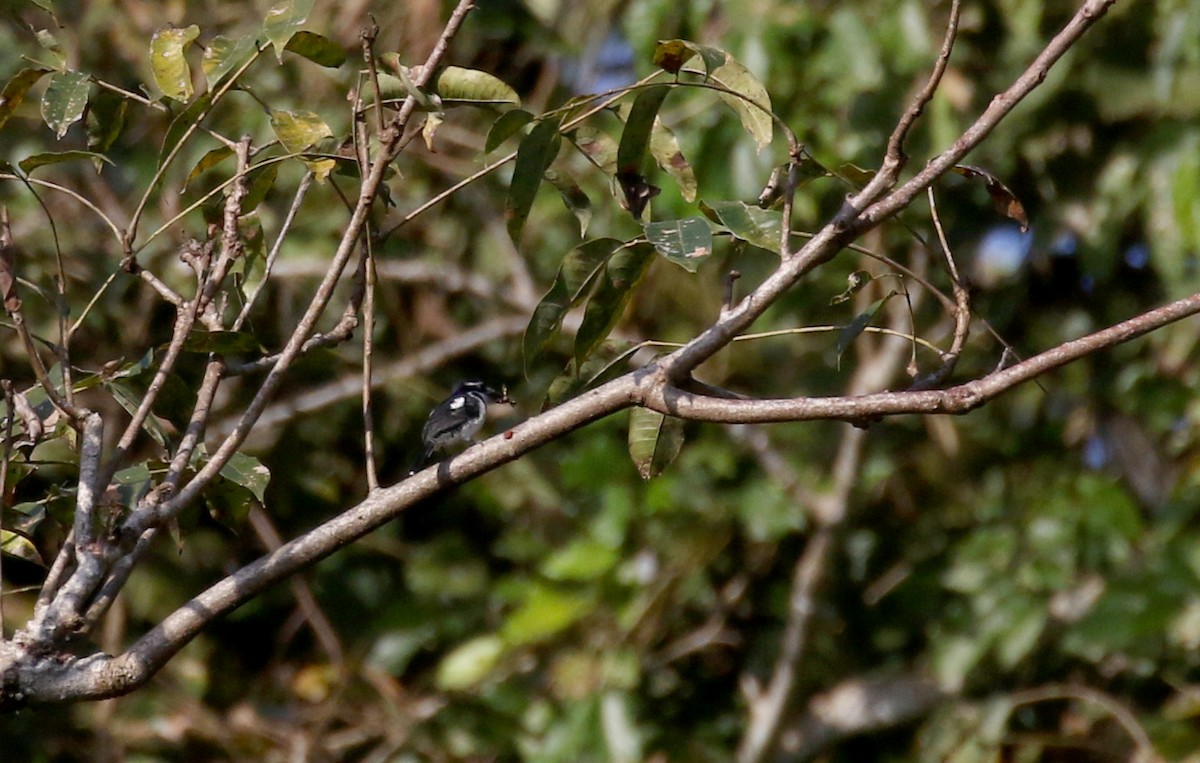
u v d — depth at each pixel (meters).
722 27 13.62
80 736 13.69
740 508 13.83
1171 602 12.67
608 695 13.24
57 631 5.00
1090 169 13.24
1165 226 12.31
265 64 13.49
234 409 13.99
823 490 14.12
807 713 14.41
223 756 14.09
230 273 6.49
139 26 13.69
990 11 12.89
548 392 6.09
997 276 13.91
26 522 5.94
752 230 5.64
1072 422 14.57
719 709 14.57
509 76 14.95
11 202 13.54
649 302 13.90
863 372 14.04
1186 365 13.80
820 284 13.59
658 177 12.38
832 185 12.62
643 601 13.66
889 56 12.42
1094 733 13.73
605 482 13.98
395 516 5.42
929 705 14.15
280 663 14.45
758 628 14.77
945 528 14.73
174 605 13.75
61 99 5.98
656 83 5.82
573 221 14.28
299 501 14.67
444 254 14.67
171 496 5.39
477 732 13.62
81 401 13.09
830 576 13.92
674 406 5.40
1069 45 5.41
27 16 12.81
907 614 14.62
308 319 5.58
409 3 13.37
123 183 14.48
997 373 5.26
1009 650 13.23
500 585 14.27
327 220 14.12
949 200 13.59
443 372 14.97
